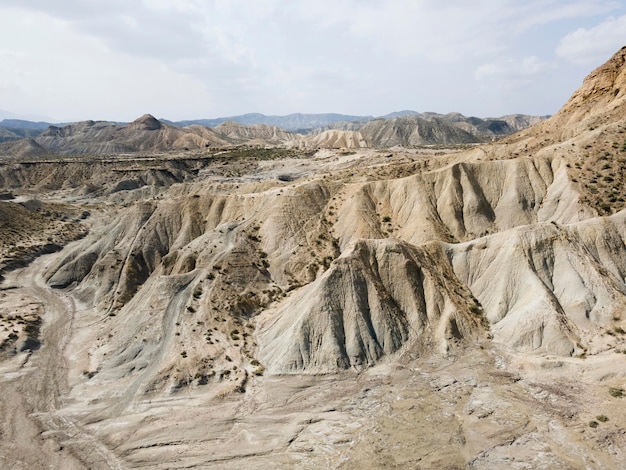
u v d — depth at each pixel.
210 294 51.34
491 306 46.31
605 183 57.19
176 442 33.12
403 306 46.41
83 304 61.38
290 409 36.16
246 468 30.23
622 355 37.12
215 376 40.69
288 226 63.06
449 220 61.25
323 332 42.59
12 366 44.19
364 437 32.09
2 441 33.59
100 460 31.70
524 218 59.59
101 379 41.59
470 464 28.70
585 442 29.39
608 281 43.97
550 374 37.12
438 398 35.81
